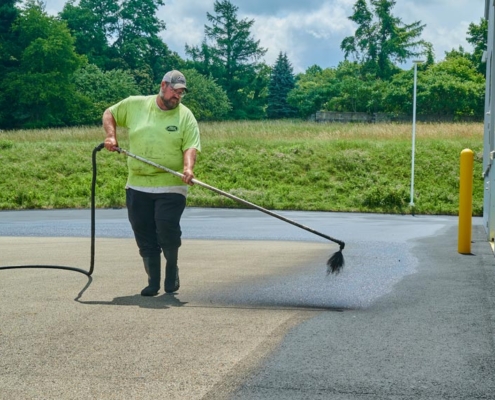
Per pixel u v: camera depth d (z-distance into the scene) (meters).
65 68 66.00
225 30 98.00
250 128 35.19
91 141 30.70
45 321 4.53
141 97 5.69
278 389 3.21
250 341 4.06
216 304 5.15
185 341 4.05
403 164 25.69
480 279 6.46
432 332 4.33
